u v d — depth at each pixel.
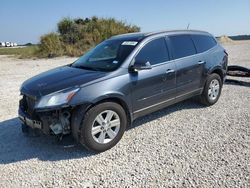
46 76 4.56
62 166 3.80
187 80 5.49
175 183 3.26
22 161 3.98
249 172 3.42
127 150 4.20
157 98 4.93
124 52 4.73
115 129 4.32
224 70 6.52
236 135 4.58
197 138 4.53
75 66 5.10
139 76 4.55
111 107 4.18
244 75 9.23
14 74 12.17
